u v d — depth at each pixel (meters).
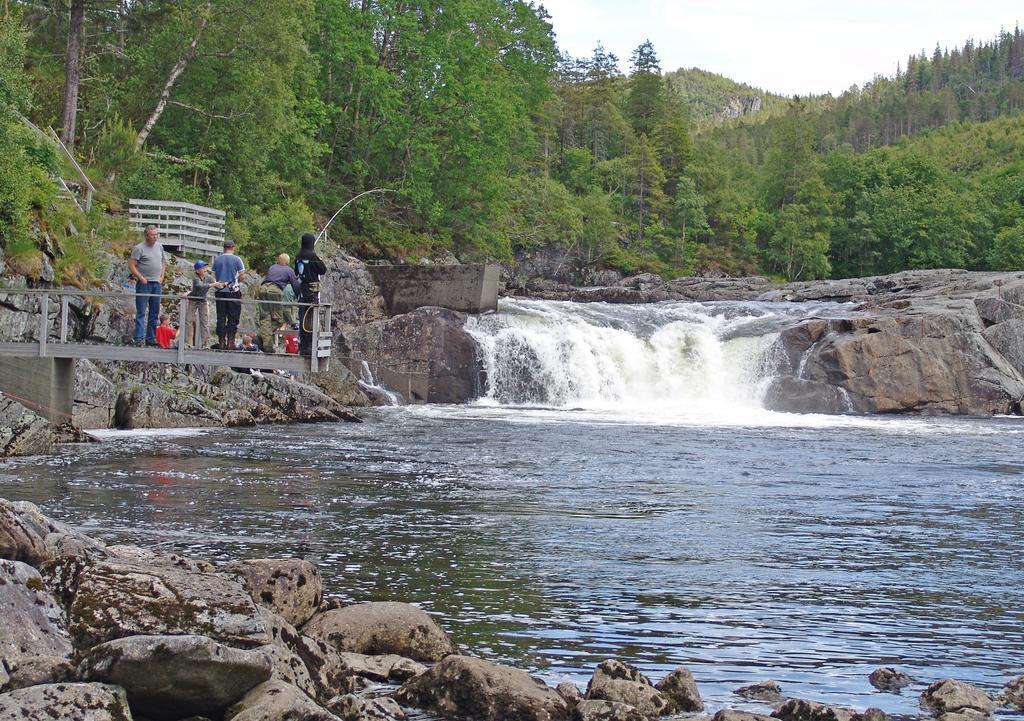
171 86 45.38
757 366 42.12
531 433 28.11
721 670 9.03
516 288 72.31
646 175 115.81
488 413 35.16
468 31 67.38
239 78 45.69
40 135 32.56
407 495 17.38
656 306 49.78
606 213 95.56
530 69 91.12
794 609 10.97
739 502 17.53
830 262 130.62
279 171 53.59
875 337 40.78
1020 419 38.44
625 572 12.35
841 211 134.00
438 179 66.00
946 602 11.38
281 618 7.84
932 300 46.06
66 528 8.68
